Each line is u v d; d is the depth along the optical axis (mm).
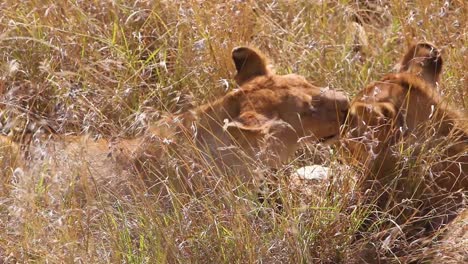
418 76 15531
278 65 18078
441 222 14477
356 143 14602
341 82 17922
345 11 19500
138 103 17062
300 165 15492
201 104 16844
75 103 16562
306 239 13805
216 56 17562
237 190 14391
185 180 14508
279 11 19531
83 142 14523
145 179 14734
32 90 17172
